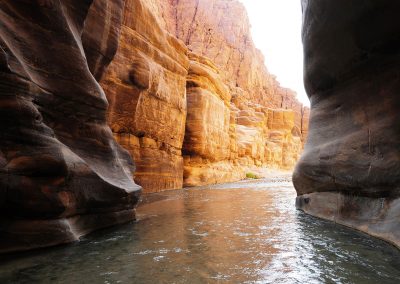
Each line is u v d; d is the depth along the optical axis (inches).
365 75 381.4
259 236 335.0
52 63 337.1
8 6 299.7
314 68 468.1
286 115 3016.7
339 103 438.3
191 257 263.3
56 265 242.8
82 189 336.2
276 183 1384.1
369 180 355.9
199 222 422.0
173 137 1072.8
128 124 818.2
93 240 321.4
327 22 403.9
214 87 1434.5
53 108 335.6
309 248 284.5
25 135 272.5
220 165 1526.8
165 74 990.4
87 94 378.0
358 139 385.1
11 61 273.7
